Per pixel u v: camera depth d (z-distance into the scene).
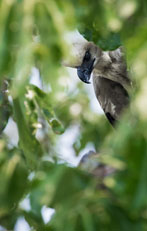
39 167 9.23
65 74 7.56
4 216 9.33
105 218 7.90
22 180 8.65
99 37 10.86
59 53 7.39
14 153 8.87
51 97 7.59
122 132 7.43
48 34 7.28
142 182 7.42
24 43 7.24
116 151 7.90
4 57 7.31
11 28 7.20
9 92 10.22
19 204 9.27
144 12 8.25
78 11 7.94
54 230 8.58
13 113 10.45
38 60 7.59
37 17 7.26
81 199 7.96
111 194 8.16
